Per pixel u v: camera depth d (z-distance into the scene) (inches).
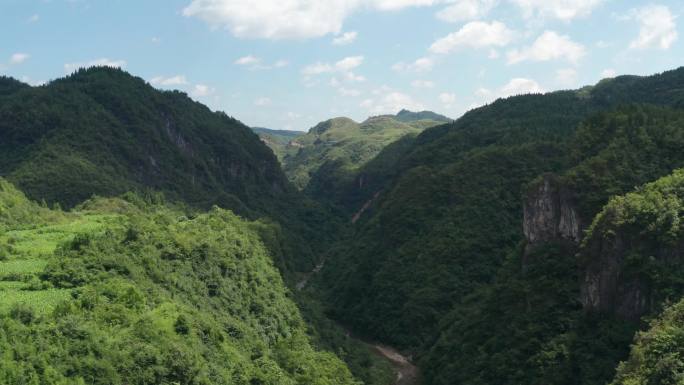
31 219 4060.0
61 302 2089.1
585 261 2935.5
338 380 3058.6
